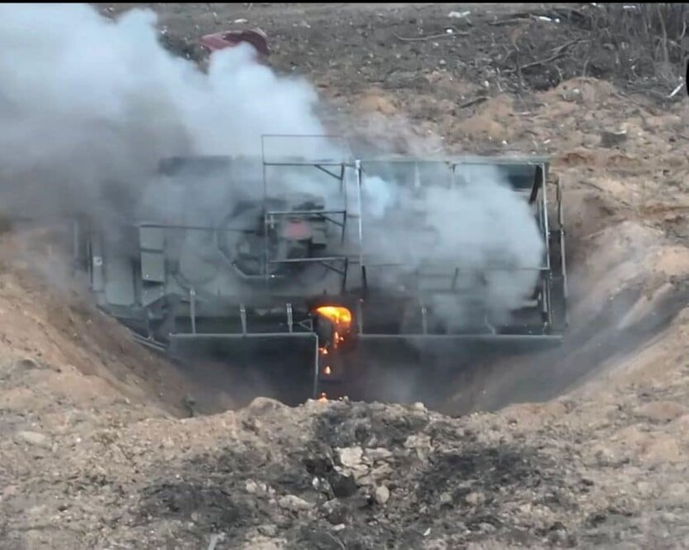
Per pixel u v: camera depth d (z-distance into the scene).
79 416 15.04
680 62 36.06
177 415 17.58
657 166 27.88
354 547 12.59
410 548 12.59
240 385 19.70
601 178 26.34
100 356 18.30
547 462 14.02
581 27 39.53
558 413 15.57
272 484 13.68
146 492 13.36
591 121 31.58
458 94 34.00
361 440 14.59
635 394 15.94
